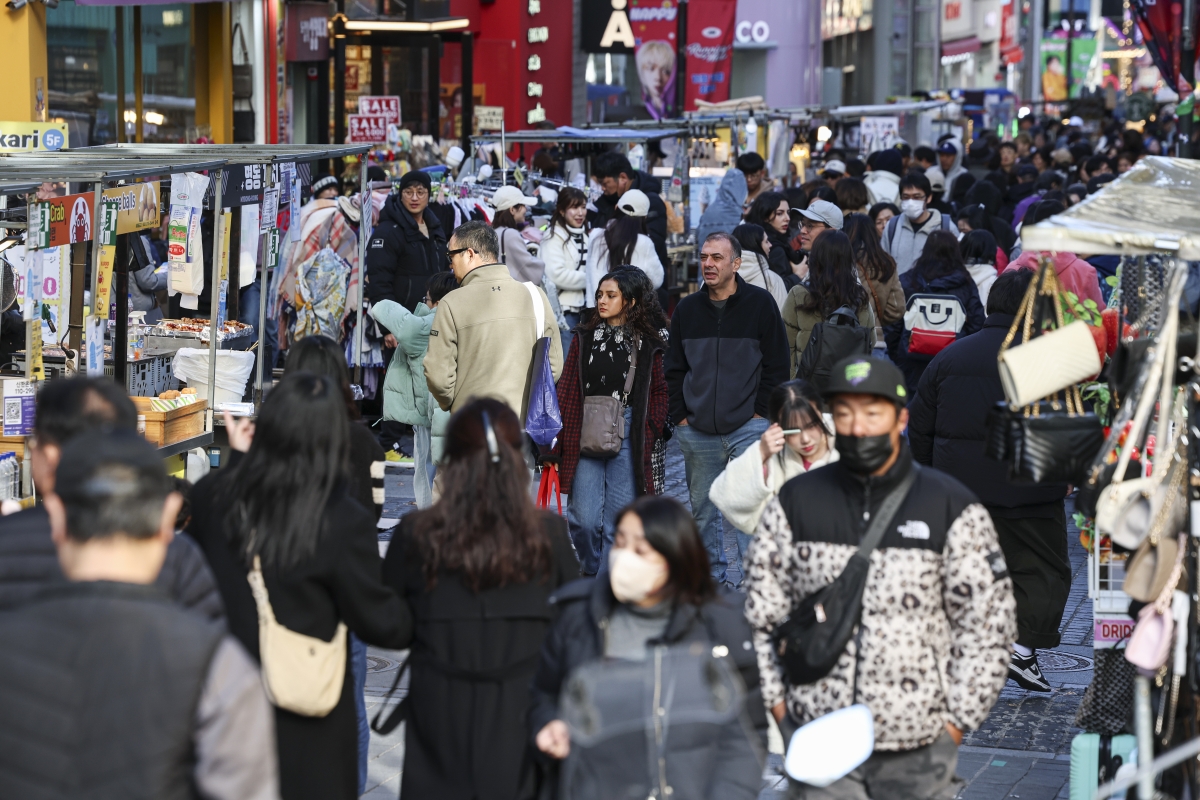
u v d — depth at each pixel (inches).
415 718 401.1
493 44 2480.3
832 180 1724.9
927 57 5423.2
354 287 1096.8
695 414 758.5
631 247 1075.3
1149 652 394.0
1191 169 457.1
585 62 2773.1
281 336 1059.9
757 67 3312.0
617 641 342.3
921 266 975.6
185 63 1558.8
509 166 1608.0
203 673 261.0
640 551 336.2
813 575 385.1
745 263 928.9
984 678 379.2
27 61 1172.5
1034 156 2564.0
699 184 1684.3
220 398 794.2
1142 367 404.8
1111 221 388.5
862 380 371.9
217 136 1624.0
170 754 257.3
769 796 513.0
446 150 1978.3
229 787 263.1
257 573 390.6
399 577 404.8
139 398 692.7
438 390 737.0
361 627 392.8
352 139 1680.6
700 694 323.9
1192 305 495.8
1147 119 4382.4
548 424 736.3
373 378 1131.3
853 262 839.7
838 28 4611.2
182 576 358.6
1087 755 459.8
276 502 390.3
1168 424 411.8
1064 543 655.8
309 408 392.8
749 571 396.8
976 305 952.3
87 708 257.1
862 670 379.2
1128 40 7839.6
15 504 411.5
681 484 1097.4
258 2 1653.5
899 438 387.9
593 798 323.3
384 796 534.0
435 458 834.2
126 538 266.7
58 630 260.2
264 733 268.7
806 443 558.6
